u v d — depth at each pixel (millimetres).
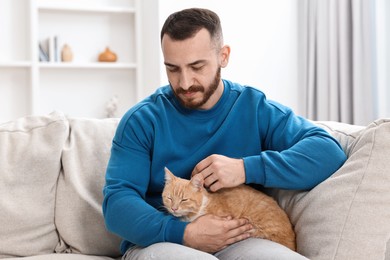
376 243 1396
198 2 3812
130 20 4223
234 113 1645
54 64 3850
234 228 1423
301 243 1499
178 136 1610
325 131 1625
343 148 1661
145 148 1584
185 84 1483
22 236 1674
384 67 3760
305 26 4094
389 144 1469
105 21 4156
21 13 3910
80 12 4090
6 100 3920
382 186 1433
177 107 1626
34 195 1710
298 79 4191
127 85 4250
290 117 1670
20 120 1878
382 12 3732
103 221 1725
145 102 1654
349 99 3824
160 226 1385
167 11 3723
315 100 4070
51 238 1721
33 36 3801
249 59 3980
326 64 3914
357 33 3686
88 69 4137
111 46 4184
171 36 1463
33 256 1645
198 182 1530
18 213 1667
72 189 1725
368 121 3715
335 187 1475
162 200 1640
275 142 1641
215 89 1559
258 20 3992
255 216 1549
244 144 1650
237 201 1574
